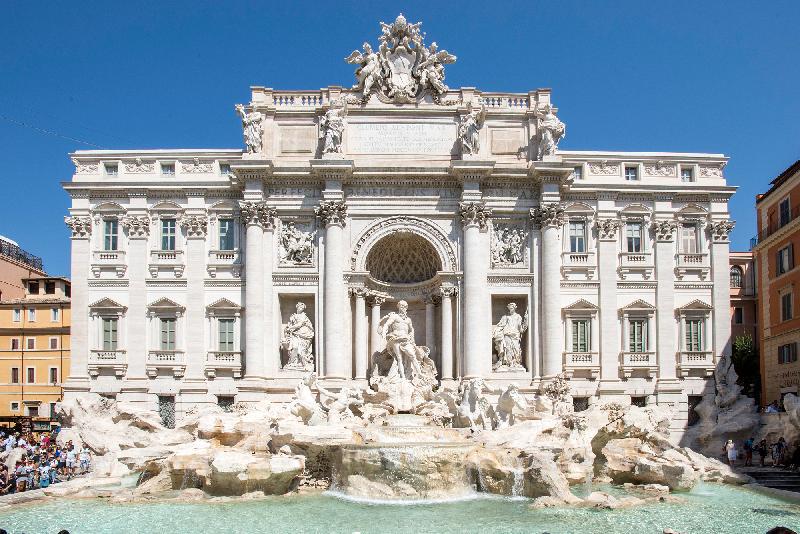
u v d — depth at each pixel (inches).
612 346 2187.5
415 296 2279.8
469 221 2155.5
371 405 1932.8
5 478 1520.7
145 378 2127.2
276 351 2142.0
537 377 2137.1
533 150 2239.2
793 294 2222.0
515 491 1459.2
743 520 1253.1
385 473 1443.2
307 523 1228.5
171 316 2161.7
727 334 2201.0
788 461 1813.5
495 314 2224.4
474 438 1685.5
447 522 1231.5
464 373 2110.0
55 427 2672.2
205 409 1900.8
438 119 2245.3
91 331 2155.5
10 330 2970.0
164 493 1453.0
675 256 2237.9
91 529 1188.5
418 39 2262.6
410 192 2196.1
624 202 2251.5
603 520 1245.7
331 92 2236.7
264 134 2220.7
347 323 2146.9
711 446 2023.9
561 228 2236.7
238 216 2203.5
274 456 1493.6
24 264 3206.2
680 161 2272.4
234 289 2165.4
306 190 2185.0
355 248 2171.5
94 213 2194.9
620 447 1715.1
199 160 2224.4
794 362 2217.0
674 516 1282.0
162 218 2202.3
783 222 2303.2
